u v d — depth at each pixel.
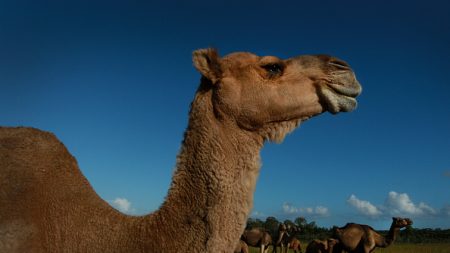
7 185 5.63
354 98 6.03
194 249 5.12
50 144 6.24
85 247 5.36
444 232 73.19
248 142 5.66
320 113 5.97
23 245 5.36
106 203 5.82
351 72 6.06
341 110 5.97
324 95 5.89
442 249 38.38
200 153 5.45
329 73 5.97
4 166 5.78
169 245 5.13
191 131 5.66
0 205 5.50
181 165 5.54
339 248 22.53
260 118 5.70
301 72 5.93
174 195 5.36
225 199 5.28
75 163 6.29
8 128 6.33
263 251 28.78
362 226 21.88
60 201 5.68
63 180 5.89
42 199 5.65
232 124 5.66
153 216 5.35
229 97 5.66
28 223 5.46
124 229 5.36
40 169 5.86
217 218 5.19
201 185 5.29
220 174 5.33
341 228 22.20
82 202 5.69
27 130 6.32
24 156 5.92
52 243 5.46
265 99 5.70
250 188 5.55
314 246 23.05
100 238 5.37
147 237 5.20
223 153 5.48
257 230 29.16
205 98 5.76
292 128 5.90
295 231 29.84
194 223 5.18
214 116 5.66
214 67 5.73
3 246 5.32
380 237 21.75
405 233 74.50
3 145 6.00
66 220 5.55
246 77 5.76
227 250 5.23
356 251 21.67
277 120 5.79
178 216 5.23
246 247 25.91
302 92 5.82
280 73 5.87
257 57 5.95
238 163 5.55
